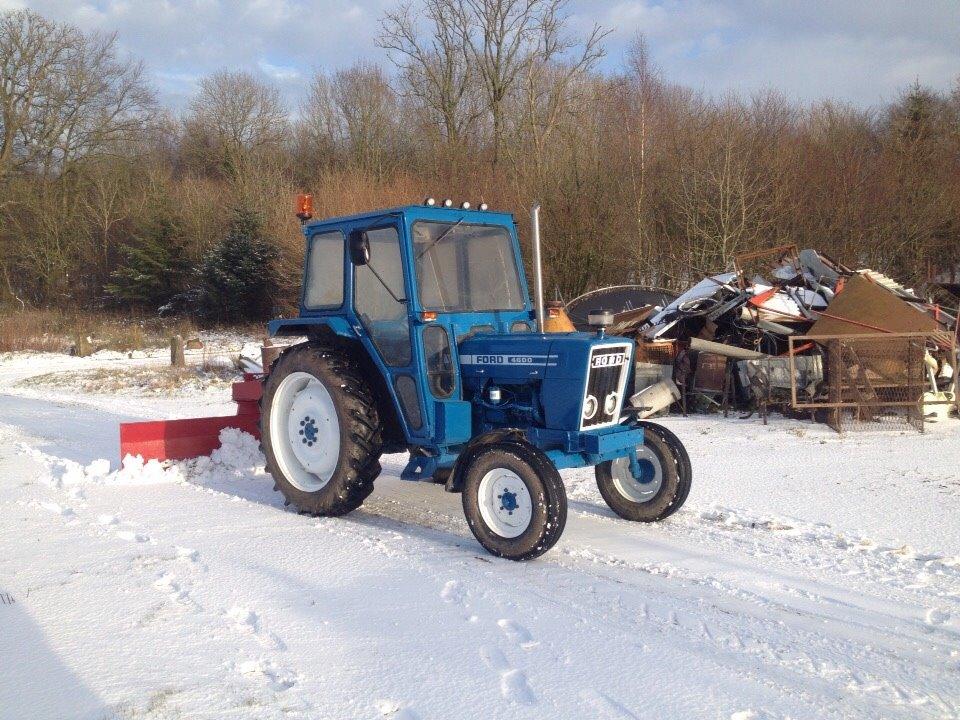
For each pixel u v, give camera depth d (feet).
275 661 11.89
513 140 89.20
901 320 32.12
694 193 66.18
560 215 68.33
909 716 10.52
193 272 105.09
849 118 77.36
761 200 65.51
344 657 12.04
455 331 19.24
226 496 22.57
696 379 35.94
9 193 118.73
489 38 92.43
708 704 10.73
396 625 13.21
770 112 74.74
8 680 11.33
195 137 131.95
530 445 16.96
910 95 78.84
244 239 98.12
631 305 48.91
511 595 14.57
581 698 10.85
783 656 12.20
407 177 83.25
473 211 20.18
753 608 14.08
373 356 19.75
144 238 111.55
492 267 20.47
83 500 22.00
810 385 33.63
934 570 15.94
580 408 17.47
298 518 20.20
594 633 12.94
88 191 123.44
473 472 17.20
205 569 15.96
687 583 15.31
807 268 42.78
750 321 37.27
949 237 67.10
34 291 121.08
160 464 24.62
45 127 121.29
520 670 11.63
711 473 24.47
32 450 29.96
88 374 61.72
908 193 66.69
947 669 11.83
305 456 21.03
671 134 71.56
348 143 109.40
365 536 18.40
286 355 21.33
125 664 11.80
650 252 68.69
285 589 14.84
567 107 86.94
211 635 12.81
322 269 21.30
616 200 70.44
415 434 19.10
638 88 78.33
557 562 16.53
